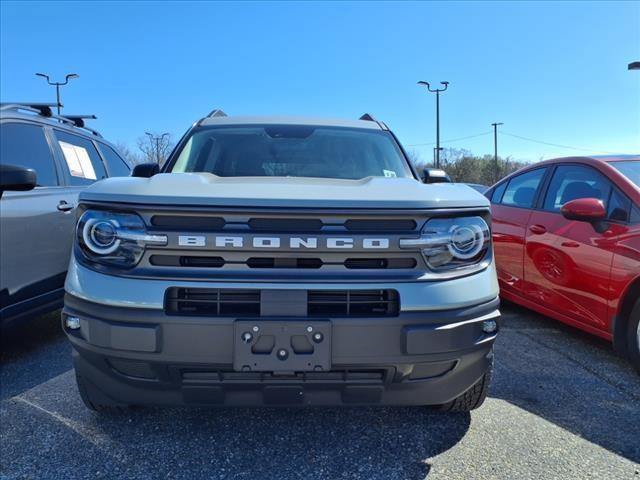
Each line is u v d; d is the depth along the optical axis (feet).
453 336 6.92
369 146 11.10
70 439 8.49
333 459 7.96
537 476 7.54
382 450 8.23
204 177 8.07
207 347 6.62
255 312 6.73
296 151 10.64
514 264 15.76
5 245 11.28
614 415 9.53
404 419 9.26
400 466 7.78
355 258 6.83
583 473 7.62
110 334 6.72
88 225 6.99
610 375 11.54
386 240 6.81
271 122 11.75
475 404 8.90
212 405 7.26
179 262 6.75
